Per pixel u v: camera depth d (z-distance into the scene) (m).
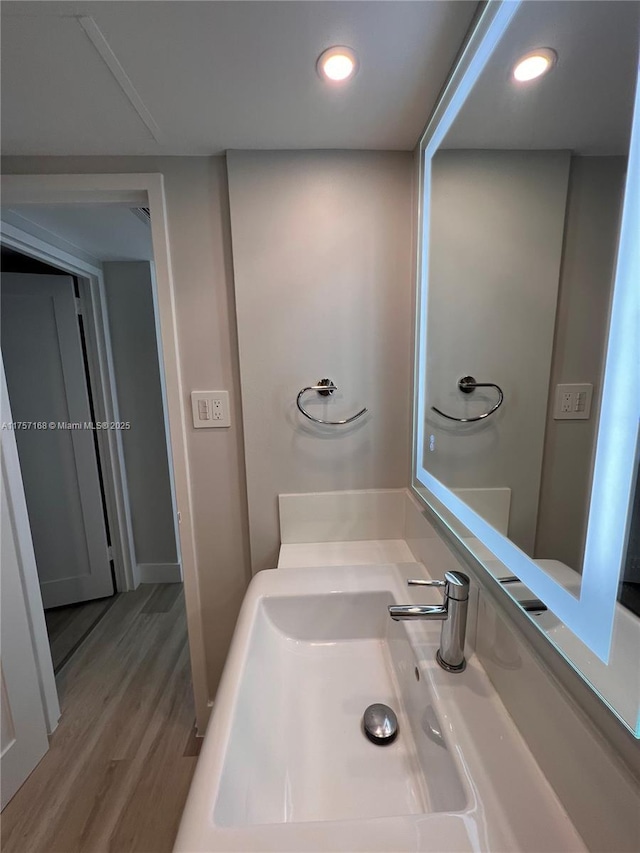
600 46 0.46
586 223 0.50
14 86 0.85
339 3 0.68
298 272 1.20
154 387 2.37
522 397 0.65
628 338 0.42
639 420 0.40
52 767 1.34
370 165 1.16
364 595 0.96
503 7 0.65
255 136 1.07
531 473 0.61
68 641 2.01
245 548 1.37
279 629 0.95
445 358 0.99
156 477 2.46
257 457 1.28
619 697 0.41
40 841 1.14
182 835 0.45
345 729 0.72
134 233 1.80
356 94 0.91
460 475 0.89
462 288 0.89
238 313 1.21
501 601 0.66
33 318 2.11
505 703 0.61
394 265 1.21
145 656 1.89
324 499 1.31
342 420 1.28
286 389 1.25
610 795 0.40
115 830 1.16
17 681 1.30
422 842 0.44
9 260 2.25
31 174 1.15
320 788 0.62
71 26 0.71
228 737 0.58
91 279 2.19
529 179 0.63
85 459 2.28
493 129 0.74
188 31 0.72
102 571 2.37
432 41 0.76
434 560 1.00
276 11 0.69
